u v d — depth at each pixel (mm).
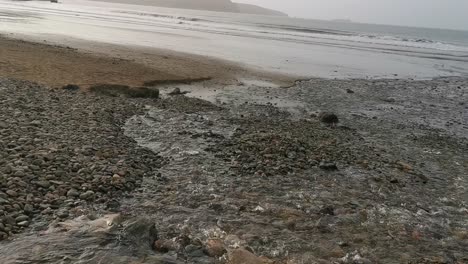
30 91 18422
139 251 7168
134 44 44812
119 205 9320
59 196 9102
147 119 17234
